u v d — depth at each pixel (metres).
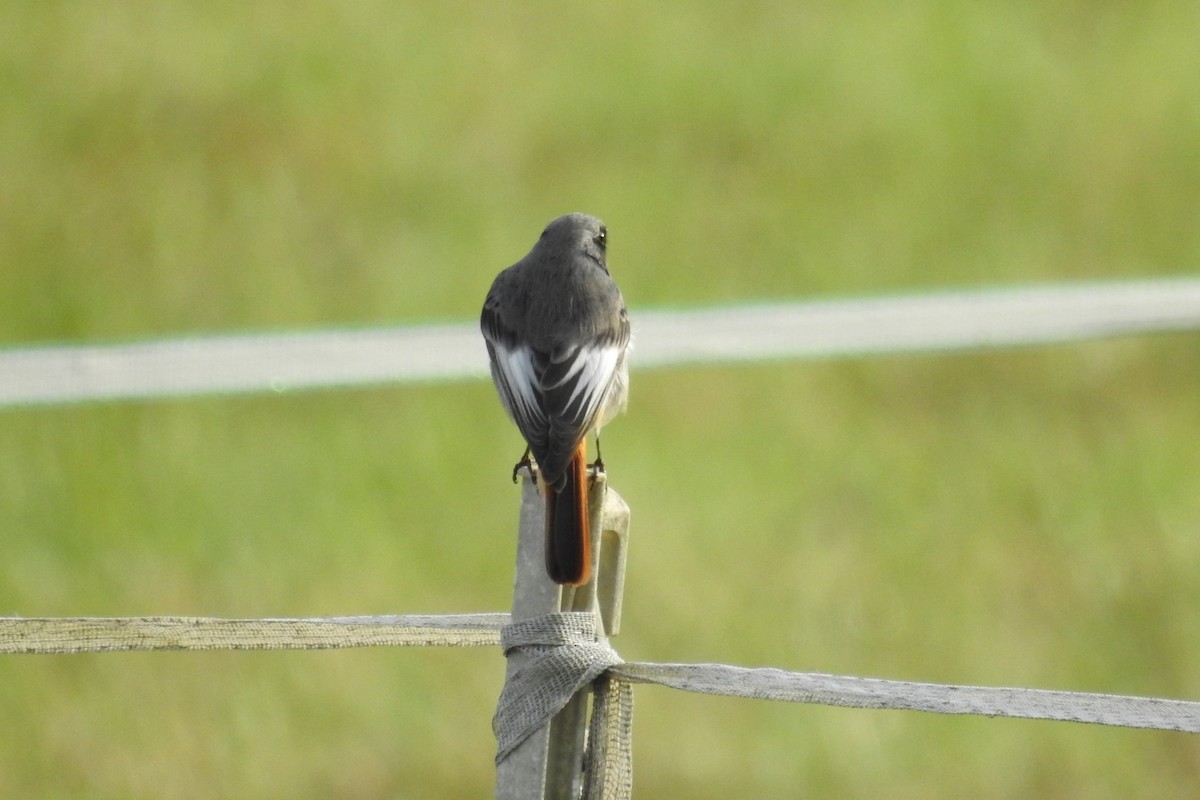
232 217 18.80
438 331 14.20
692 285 17.97
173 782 10.55
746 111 22.17
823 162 21.02
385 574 12.75
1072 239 19.69
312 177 19.77
